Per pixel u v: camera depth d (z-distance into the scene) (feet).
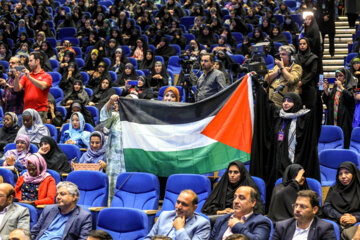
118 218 20.76
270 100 23.71
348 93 30.86
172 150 23.75
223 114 23.49
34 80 29.84
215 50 43.14
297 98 22.50
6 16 59.98
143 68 46.57
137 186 23.31
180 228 18.33
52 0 67.92
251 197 18.60
